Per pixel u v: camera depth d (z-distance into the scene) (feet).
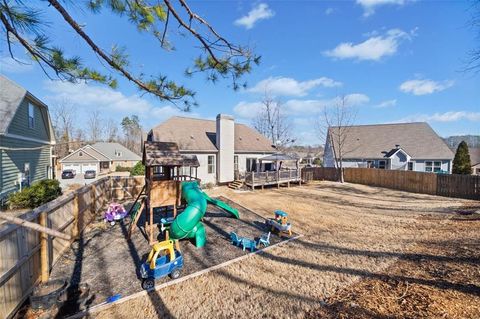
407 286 15.47
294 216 36.01
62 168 132.16
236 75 16.25
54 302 13.60
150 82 14.52
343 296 14.73
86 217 29.50
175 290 15.90
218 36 14.67
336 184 75.92
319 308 13.64
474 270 16.96
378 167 91.40
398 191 61.93
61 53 11.21
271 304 14.24
